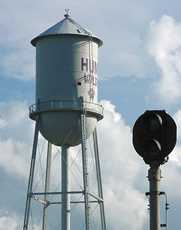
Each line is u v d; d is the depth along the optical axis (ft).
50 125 197.47
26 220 196.24
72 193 197.67
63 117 196.85
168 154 40.55
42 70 200.75
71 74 199.21
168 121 40.75
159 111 41.11
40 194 197.67
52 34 199.41
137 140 40.88
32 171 198.90
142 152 40.75
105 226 200.75
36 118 200.64
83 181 195.42
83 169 195.31
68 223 198.70
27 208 196.95
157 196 40.34
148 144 40.60
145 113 41.11
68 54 199.62
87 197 195.00
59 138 199.31
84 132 197.36
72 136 198.49
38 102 199.41
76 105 197.06
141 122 40.98
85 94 199.62
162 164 40.70
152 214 40.22
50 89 198.70
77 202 200.13
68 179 200.64
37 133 200.34
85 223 193.47
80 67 200.13
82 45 201.05
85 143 196.95
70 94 198.39
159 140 40.63
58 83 198.49
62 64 199.31
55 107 195.83
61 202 200.54
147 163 40.83
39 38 201.26
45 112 197.57
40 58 201.67
